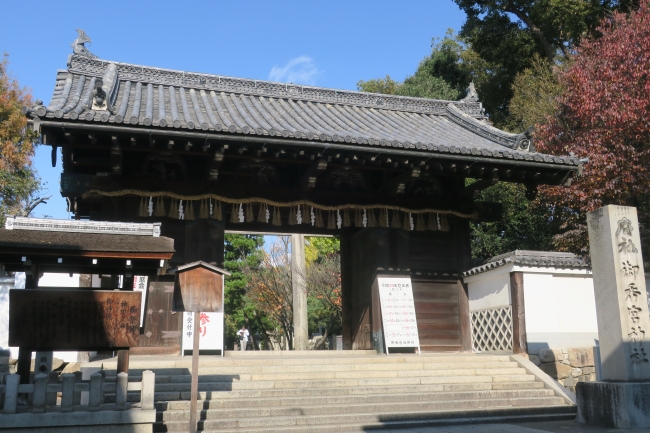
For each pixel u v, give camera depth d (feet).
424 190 47.44
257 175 43.52
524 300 41.88
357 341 47.57
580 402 29.84
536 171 42.68
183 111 42.27
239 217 41.91
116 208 39.29
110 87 40.37
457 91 95.09
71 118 31.83
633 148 44.42
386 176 45.42
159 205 39.78
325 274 87.10
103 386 23.86
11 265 24.68
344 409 29.58
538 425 28.94
